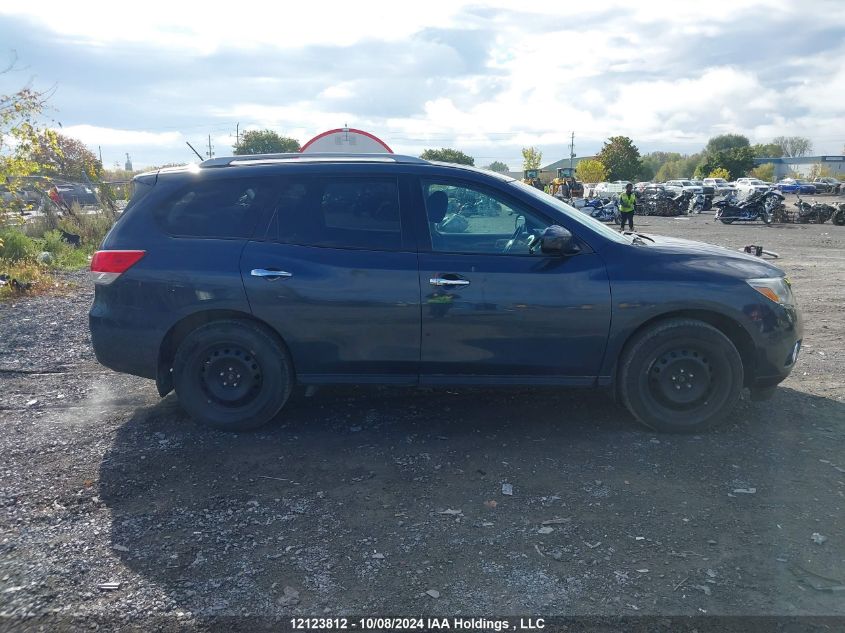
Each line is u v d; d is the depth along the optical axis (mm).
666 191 37812
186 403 4766
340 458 4348
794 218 26703
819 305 9125
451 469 4168
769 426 4777
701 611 2852
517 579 3082
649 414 4621
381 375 4688
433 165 4742
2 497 3873
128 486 3996
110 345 4750
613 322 4508
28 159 12266
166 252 4656
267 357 4656
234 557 3271
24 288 9719
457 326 4523
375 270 4523
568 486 3930
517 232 4621
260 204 4707
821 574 3082
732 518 3559
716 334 4508
